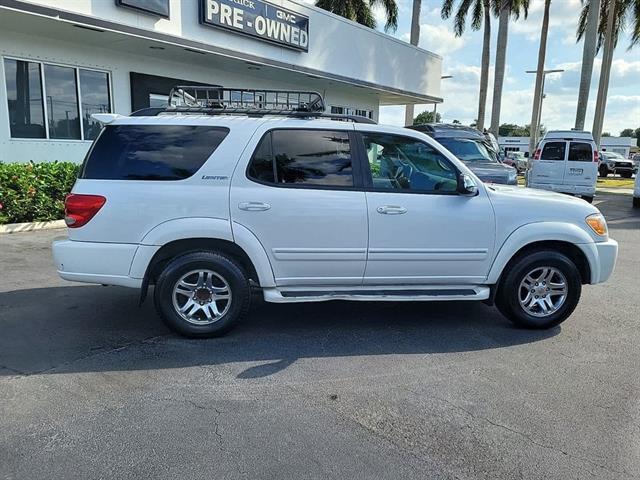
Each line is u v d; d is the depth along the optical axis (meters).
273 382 3.88
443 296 4.84
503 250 4.91
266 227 4.54
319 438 3.16
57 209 10.05
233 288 4.64
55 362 4.14
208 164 4.51
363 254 4.71
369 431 3.25
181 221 4.43
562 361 4.38
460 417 3.44
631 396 3.77
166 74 13.55
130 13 10.67
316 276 4.73
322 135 4.72
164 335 4.75
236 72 15.50
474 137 12.37
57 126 11.48
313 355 4.39
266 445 3.08
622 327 5.27
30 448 2.99
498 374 4.10
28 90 10.85
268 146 4.62
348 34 17.19
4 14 9.02
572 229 4.98
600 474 2.87
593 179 16.62
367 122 4.94
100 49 11.99
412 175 4.88
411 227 4.73
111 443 3.06
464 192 4.82
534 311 5.11
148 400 3.57
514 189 5.48
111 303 5.61
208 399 3.61
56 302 5.60
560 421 3.41
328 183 4.68
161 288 4.53
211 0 12.23
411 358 4.38
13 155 10.67
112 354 4.31
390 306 5.79
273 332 4.91
